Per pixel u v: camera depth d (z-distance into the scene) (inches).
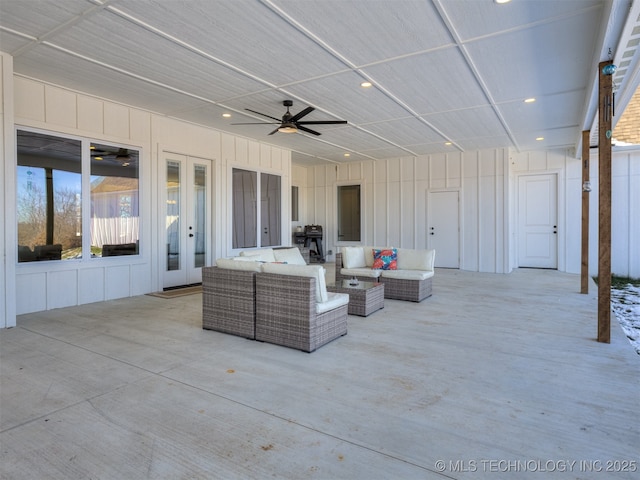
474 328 161.6
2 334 151.6
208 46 151.8
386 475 67.2
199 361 123.0
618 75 163.0
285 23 134.6
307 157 392.2
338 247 436.8
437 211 374.9
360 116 245.6
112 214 221.3
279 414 89.0
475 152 354.6
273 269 144.6
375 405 93.4
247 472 68.2
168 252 258.8
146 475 67.4
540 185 359.9
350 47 152.5
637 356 126.8
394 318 179.3
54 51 155.9
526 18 131.2
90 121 209.0
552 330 158.1
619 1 111.6
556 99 212.8
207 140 278.4
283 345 137.5
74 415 88.3
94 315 183.2
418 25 135.9
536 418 86.8
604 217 141.8
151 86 194.4
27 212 186.2
